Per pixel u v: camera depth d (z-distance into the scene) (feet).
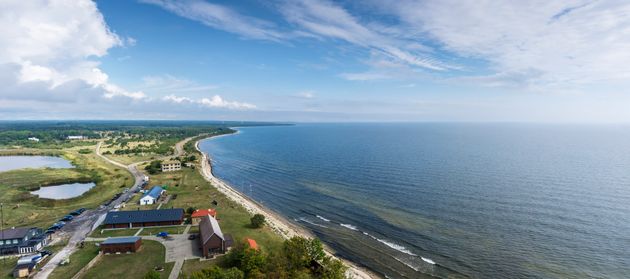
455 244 323.57
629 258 289.33
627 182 538.06
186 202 460.14
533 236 335.26
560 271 272.10
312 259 248.32
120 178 620.08
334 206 456.04
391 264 293.23
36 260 269.64
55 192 548.31
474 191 498.69
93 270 260.62
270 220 401.29
